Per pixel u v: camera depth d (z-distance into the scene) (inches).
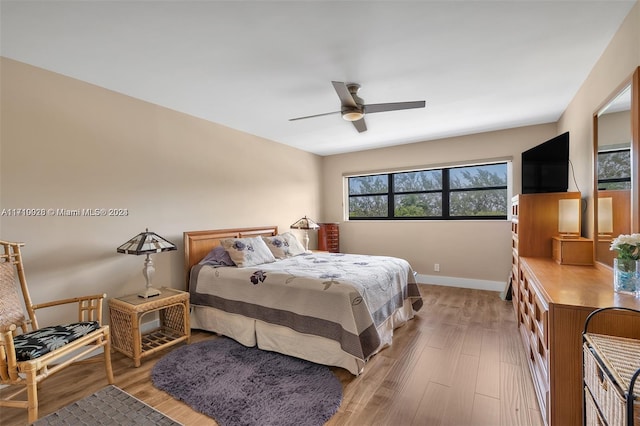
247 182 165.0
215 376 86.0
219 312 116.3
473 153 175.9
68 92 96.9
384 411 70.9
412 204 202.4
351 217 226.5
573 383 59.5
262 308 104.1
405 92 112.4
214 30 73.0
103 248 105.2
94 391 79.4
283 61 88.3
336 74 96.8
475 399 74.8
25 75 88.0
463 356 96.7
